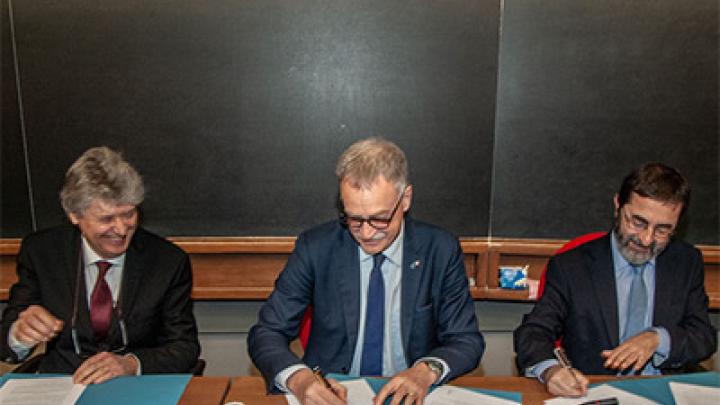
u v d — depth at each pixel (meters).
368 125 2.74
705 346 1.80
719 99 2.68
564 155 2.75
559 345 1.97
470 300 1.82
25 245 1.97
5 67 2.66
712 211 2.76
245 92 2.71
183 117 2.72
